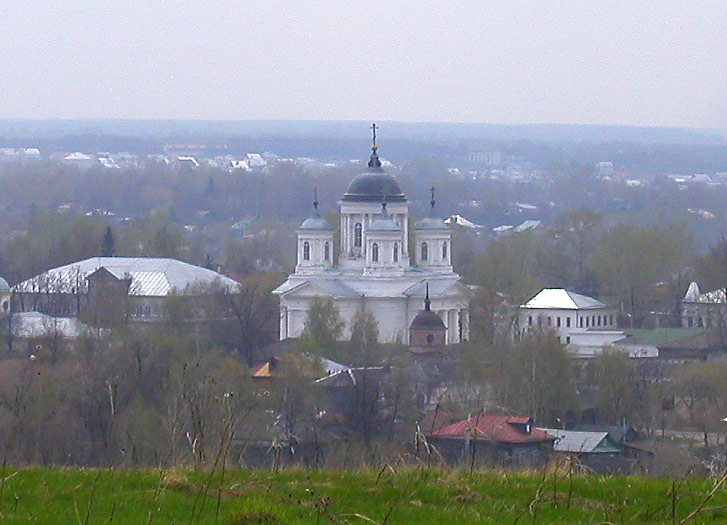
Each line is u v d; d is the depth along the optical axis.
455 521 73.50
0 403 166.38
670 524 74.12
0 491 76.06
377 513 74.56
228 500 76.06
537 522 73.69
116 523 71.62
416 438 89.31
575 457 89.75
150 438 173.50
